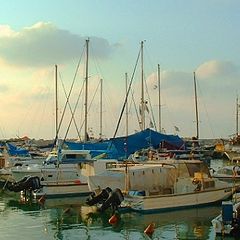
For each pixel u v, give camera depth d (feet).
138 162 113.19
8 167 139.54
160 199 91.56
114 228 79.77
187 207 94.22
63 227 81.30
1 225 83.20
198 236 73.36
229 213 70.18
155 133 133.08
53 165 129.29
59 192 114.21
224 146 242.78
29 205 105.19
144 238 72.84
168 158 134.62
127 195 92.68
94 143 145.59
